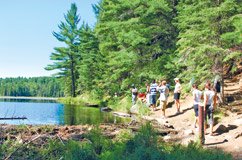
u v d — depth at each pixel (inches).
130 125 652.1
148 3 1277.1
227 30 828.6
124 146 283.7
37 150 358.3
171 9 1243.2
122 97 1510.8
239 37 749.3
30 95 6776.6
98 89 1822.1
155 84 1016.2
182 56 871.1
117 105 1346.0
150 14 1302.9
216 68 824.3
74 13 3110.2
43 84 6845.5
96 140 302.0
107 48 1626.5
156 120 808.3
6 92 6879.9
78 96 2741.1
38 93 6692.9
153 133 295.9
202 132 521.3
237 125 605.9
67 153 283.6
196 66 863.1
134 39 1272.1
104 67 1685.5
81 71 2337.6
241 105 810.8
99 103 1707.7
